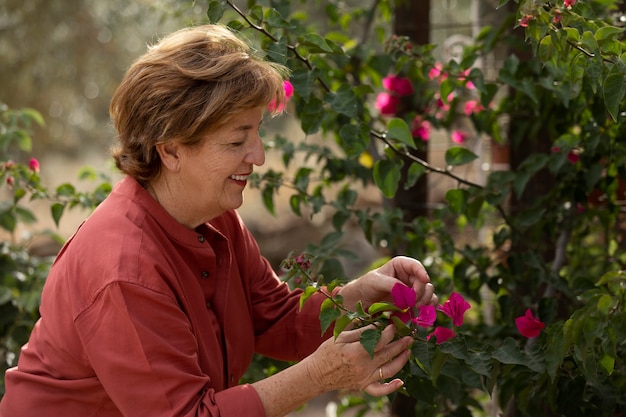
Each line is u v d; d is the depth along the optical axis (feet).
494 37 9.18
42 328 6.09
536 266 8.73
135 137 5.83
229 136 5.74
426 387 6.86
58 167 35.81
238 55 5.78
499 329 8.94
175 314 5.64
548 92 9.02
